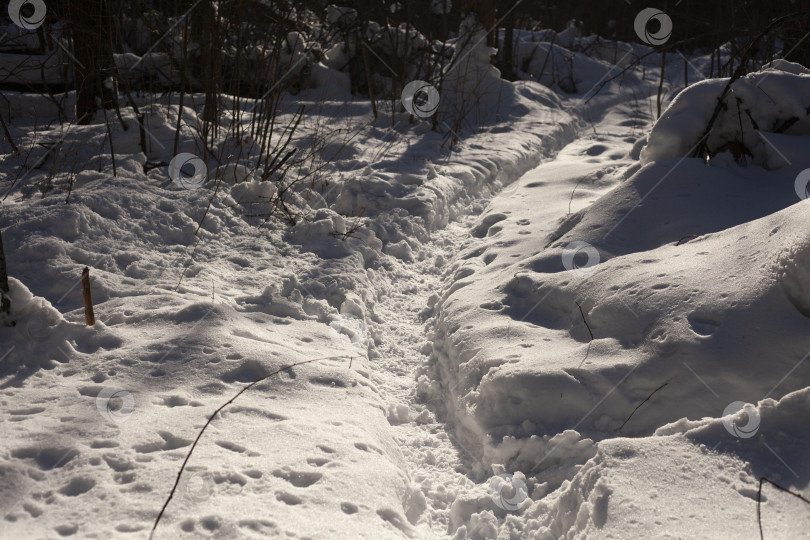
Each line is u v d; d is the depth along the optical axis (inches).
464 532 96.9
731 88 196.9
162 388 109.3
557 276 151.3
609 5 754.2
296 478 89.0
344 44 398.6
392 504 88.7
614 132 389.7
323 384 119.1
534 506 98.9
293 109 339.0
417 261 206.5
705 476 83.9
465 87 404.8
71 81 328.8
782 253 114.6
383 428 110.9
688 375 110.5
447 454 119.6
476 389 125.5
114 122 255.9
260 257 173.5
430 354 153.9
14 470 83.9
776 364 107.5
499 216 221.9
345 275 169.5
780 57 280.4
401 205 228.8
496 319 145.1
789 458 85.2
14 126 273.3
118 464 87.0
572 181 249.8
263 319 141.9
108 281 147.6
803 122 196.4
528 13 684.1
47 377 110.6
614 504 80.7
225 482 85.5
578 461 106.7
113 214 174.4
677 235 162.6
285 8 254.4
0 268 115.7
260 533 76.5
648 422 109.9
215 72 247.0
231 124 251.3
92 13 254.1
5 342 115.0
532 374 117.3
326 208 213.6
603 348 121.8
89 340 122.7
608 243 165.3
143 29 326.0
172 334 126.2
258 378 116.2
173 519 77.6
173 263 162.1
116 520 77.0
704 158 192.9
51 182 198.8
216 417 101.3
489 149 318.3
